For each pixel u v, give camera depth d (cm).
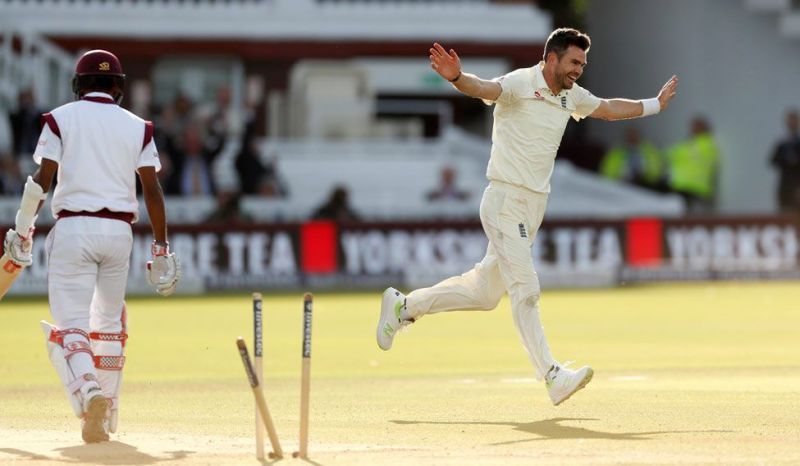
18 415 3216
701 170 11019
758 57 12188
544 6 13150
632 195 10981
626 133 12044
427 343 5303
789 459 2381
